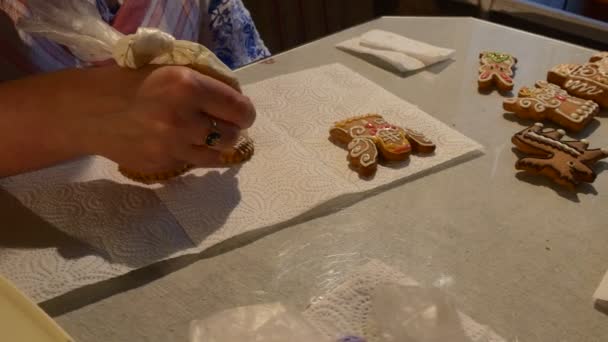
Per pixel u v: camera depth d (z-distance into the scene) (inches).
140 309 20.0
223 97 21.6
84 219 22.9
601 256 21.1
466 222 22.5
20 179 24.6
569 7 44.3
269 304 19.5
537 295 20.0
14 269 21.0
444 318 18.7
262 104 29.1
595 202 23.1
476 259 21.1
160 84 21.1
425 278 20.6
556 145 24.9
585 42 41.7
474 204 23.3
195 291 20.5
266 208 23.1
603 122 27.5
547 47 33.7
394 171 24.9
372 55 33.4
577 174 23.7
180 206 23.3
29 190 24.1
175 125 21.3
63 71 23.2
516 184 24.1
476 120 28.0
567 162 24.1
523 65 32.1
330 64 32.5
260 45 39.7
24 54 26.5
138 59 21.6
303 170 24.7
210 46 37.5
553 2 44.9
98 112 21.9
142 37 21.5
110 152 22.7
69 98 22.2
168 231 22.3
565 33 42.8
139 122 21.5
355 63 33.2
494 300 19.8
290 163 25.1
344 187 23.9
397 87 30.9
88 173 24.9
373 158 24.8
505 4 46.7
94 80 22.1
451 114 28.5
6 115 22.6
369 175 24.7
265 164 25.1
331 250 21.7
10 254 21.5
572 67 30.0
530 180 24.3
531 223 22.4
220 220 22.7
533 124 27.6
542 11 43.8
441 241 21.8
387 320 18.7
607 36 40.4
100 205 23.4
